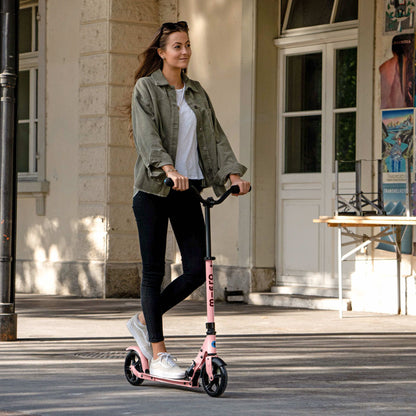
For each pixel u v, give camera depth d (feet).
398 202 47.09
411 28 46.91
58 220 63.26
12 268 37.70
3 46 37.35
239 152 55.21
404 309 46.96
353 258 51.01
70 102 62.39
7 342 36.91
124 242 60.23
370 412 22.44
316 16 53.57
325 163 52.80
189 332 40.16
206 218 24.68
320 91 53.36
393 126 47.50
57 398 24.32
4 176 37.45
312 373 28.71
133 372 26.27
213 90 57.26
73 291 61.52
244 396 24.53
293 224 54.24
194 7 58.54
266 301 52.90
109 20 59.62
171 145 25.77
